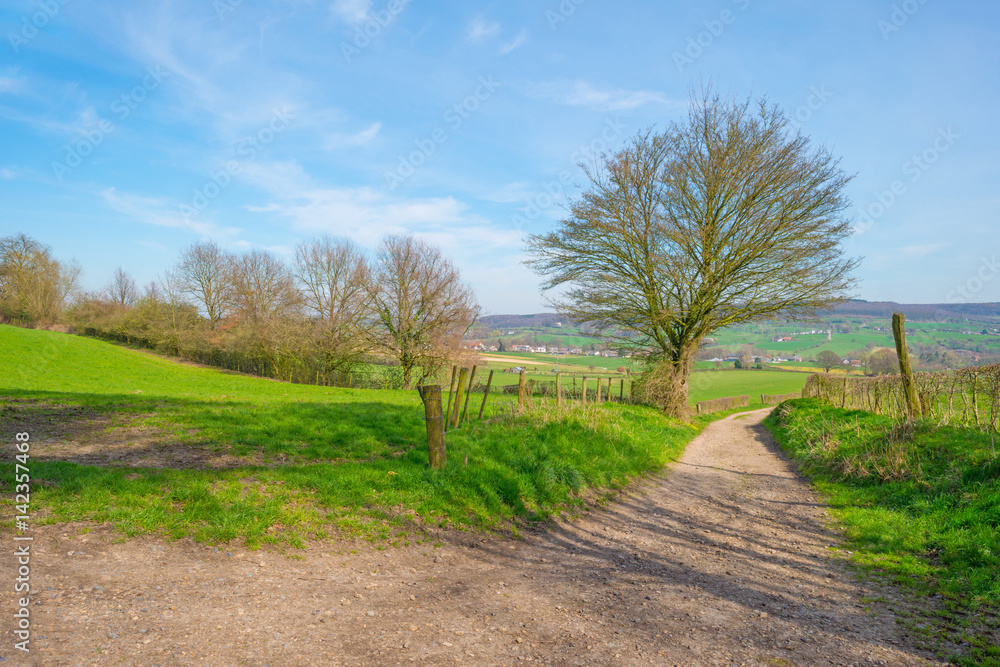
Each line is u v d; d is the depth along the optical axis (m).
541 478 9.20
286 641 3.98
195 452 9.41
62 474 6.60
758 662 4.04
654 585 5.83
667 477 12.16
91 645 3.55
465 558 6.46
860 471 10.30
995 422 9.92
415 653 3.99
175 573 4.89
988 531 6.30
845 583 5.83
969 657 4.04
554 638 4.42
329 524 6.58
